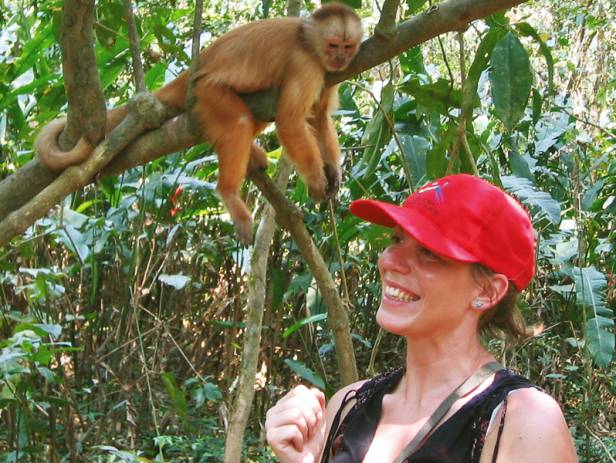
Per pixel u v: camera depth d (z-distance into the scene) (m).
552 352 7.88
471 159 4.41
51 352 5.01
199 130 3.99
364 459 2.19
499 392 2.04
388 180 7.61
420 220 2.20
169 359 7.91
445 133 5.04
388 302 2.28
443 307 2.21
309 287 6.84
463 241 2.18
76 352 7.12
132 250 6.75
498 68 4.16
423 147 6.15
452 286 2.21
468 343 2.26
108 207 7.47
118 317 7.00
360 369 8.23
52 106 6.41
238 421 4.30
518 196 6.28
